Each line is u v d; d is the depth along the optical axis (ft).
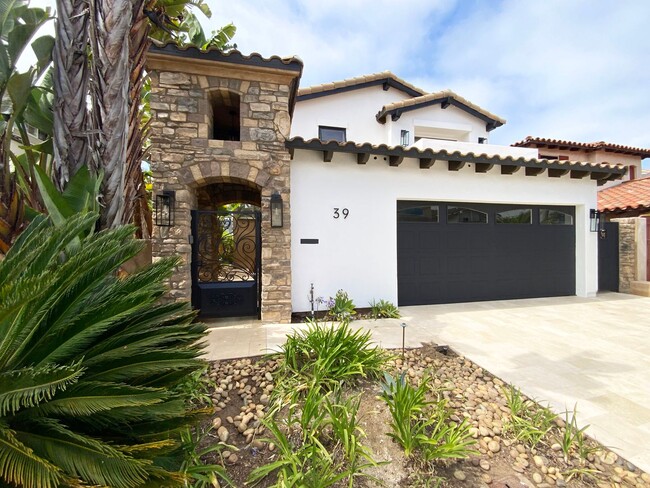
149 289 6.28
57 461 4.37
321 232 20.43
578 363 12.69
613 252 29.12
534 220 25.71
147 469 4.74
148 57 15.92
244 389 10.21
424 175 22.33
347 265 20.89
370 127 37.45
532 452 7.82
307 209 20.20
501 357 13.29
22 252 5.27
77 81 9.38
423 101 35.65
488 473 7.16
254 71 17.12
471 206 24.32
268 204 17.87
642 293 26.81
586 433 8.40
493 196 23.81
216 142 17.20
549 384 10.95
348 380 10.19
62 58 9.23
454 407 9.60
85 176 9.16
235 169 17.44
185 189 16.99
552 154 43.55
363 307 21.21
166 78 16.62
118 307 5.63
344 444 7.32
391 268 21.68
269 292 17.88
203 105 17.03
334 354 10.46
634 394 10.30
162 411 5.49
